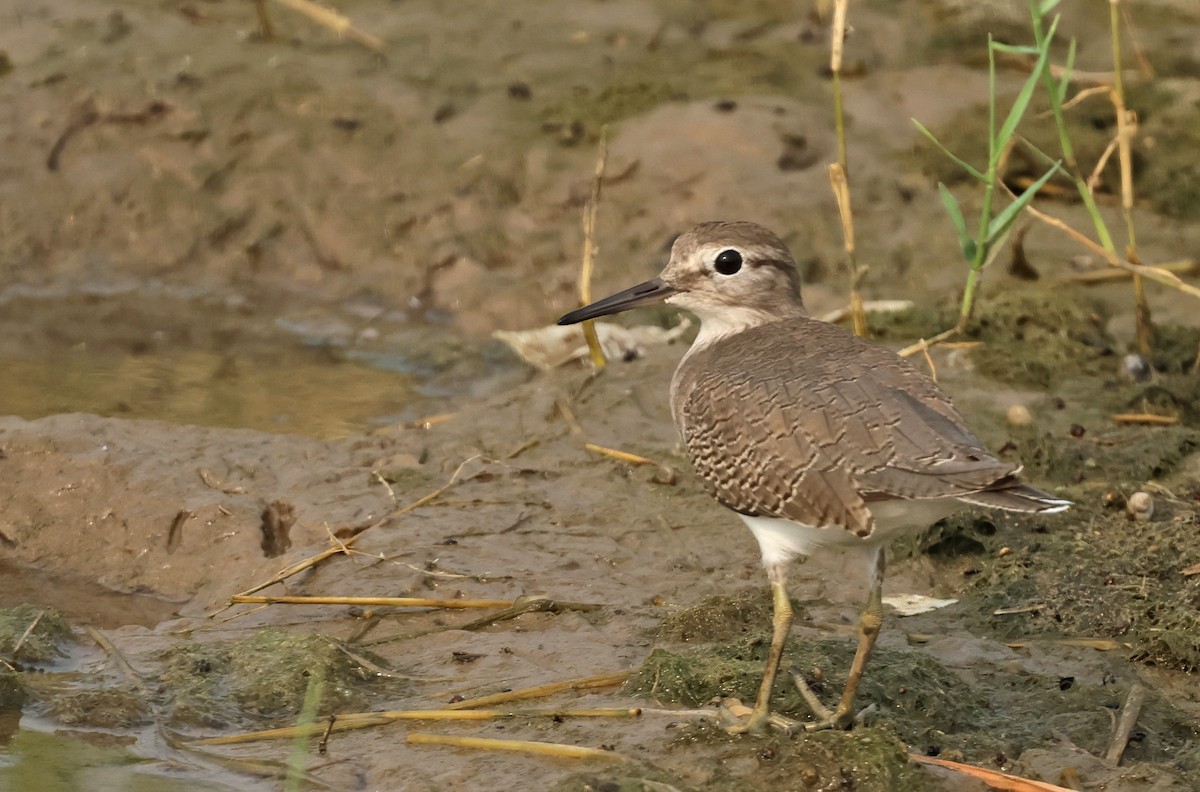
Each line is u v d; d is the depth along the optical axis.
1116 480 12.47
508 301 16.50
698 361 10.25
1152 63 19.11
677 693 9.61
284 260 17.25
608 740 9.12
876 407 8.73
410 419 14.29
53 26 19.12
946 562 11.62
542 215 17.27
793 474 8.80
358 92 18.45
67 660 10.43
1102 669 10.12
